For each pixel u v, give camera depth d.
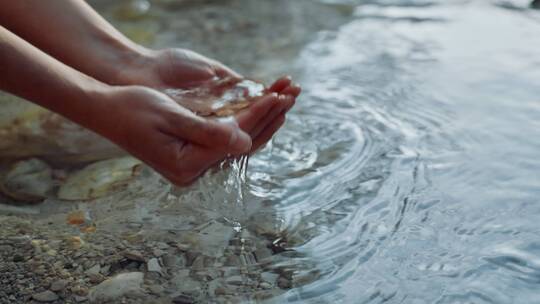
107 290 0.97
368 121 1.47
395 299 0.93
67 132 1.49
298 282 0.98
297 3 2.29
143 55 1.37
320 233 1.09
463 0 2.20
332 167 1.29
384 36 1.95
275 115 1.19
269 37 1.99
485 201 1.15
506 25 1.96
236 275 1.00
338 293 0.95
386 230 1.09
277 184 1.24
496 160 1.27
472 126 1.41
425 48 1.85
